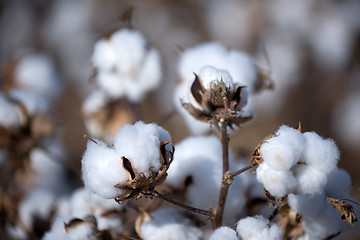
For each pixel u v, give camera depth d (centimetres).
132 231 118
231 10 301
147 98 262
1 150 142
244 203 117
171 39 295
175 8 304
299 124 104
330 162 102
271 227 105
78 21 310
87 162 103
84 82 299
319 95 291
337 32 299
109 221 119
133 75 139
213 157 116
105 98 147
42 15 328
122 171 103
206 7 305
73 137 268
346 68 298
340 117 285
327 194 110
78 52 305
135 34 140
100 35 142
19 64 201
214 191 114
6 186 146
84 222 117
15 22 321
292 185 101
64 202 149
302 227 110
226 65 129
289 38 295
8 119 141
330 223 109
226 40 296
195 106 111
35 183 183
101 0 305
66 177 192
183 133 187
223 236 105
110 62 139
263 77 134
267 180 101
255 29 295
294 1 304
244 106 111
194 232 114
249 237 105
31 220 146
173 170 115
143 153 103
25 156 144
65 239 115
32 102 144
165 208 117
